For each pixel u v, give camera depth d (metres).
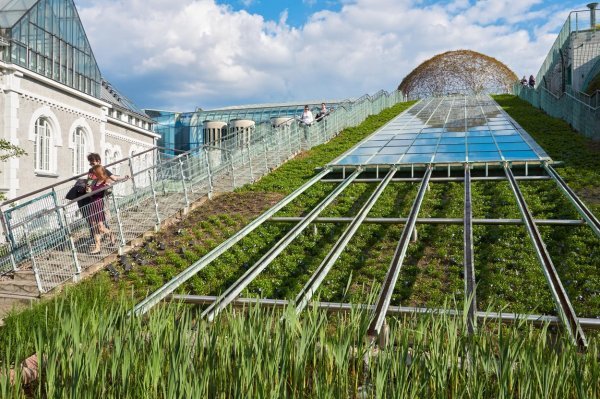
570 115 26.83
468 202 13.49
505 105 39.53
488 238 12.20
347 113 32.41
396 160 19.91
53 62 27.89
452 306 9.20
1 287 11.17
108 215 13.04
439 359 4.66
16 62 24.92
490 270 10.66
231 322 5.36
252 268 9.91
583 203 12.96
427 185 16.14
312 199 16.41
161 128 64.12
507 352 4.53
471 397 4.32
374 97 40.59
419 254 11.65
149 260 12.45
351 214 14.82
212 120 61.12
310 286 8.67
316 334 5.45
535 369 4.38
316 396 4.50
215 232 14.09
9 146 18.09
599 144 21.05
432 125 30.36
